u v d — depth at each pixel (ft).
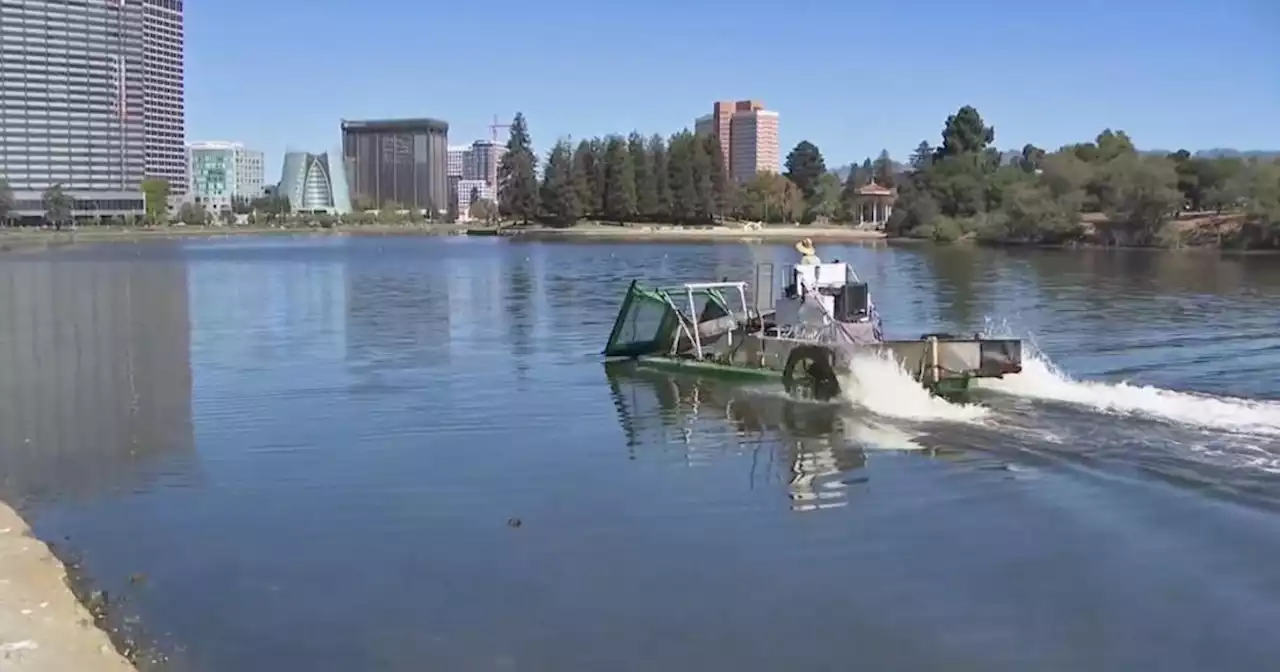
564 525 48.26
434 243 523.29
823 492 52.54
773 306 92.38
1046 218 397.60
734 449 62.03
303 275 246.47
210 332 128.67
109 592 41.04
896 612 37.78
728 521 48.42
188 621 38.09
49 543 46.98
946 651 34.71
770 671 33.47
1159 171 375.45
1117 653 34.32
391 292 192.54
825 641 35.55
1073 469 54.29
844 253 353.92
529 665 34.24
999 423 63.77
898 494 51.62
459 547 45.44
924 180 526.57
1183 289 183.11
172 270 270.67
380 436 67.67
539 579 41.52
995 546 44.06
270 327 134.00
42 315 152.15
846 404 73.26
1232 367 89.81
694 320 92.84
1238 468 53.47
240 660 34.91
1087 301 160.86
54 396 83.82
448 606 39.01
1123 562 41.91
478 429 69.51
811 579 41.04
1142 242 373.61
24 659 33.81
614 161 609.01
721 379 86.02
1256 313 138.82
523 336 121.70
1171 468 53.78
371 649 35.60
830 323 78.69
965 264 276.62
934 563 42.42
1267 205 341.21
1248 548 42.93
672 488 54.13
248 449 64.34
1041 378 75.77
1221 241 353.72
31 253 396.57
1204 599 38.34
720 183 619.67
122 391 85.92
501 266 282.97
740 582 40.88
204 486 55.98
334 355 106.42
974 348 70.59
